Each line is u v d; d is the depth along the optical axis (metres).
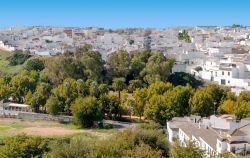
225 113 181.12
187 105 187.38
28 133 185.88
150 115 187.75
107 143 91.94
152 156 91.81
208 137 123.25
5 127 199.50
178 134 147.75
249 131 114.81
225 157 86.00
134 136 110.56
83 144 91.31
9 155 118.06
